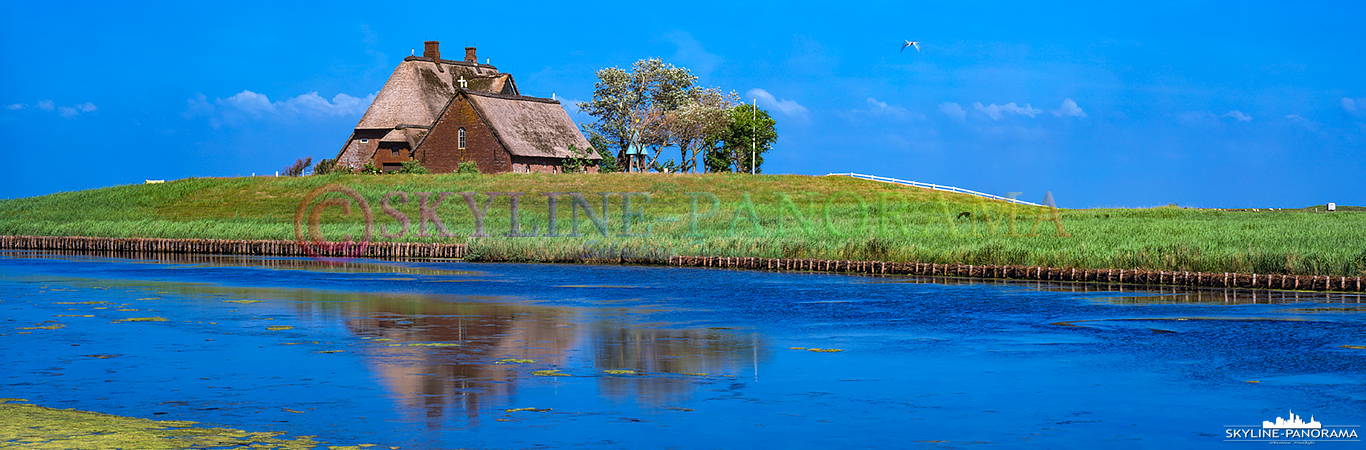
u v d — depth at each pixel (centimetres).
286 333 2017
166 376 1534
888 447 1141
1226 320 2166
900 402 1356
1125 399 1365
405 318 2280
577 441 1165
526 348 1822
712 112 11475
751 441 1166
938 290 2941
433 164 9838
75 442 1146
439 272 3797
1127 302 2558
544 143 9962
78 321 2205
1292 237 3731
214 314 2355
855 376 1538
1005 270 3372
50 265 4309
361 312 2397
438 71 11569
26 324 2156
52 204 8431
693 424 1241
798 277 3469
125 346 1833
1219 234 4009
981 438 1176
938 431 1206
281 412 1297
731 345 1856
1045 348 1797
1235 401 1352
